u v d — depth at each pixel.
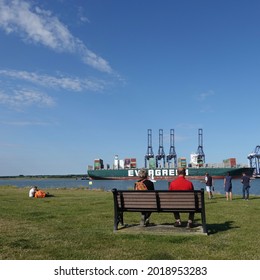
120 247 7.55
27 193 29.53
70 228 10.09
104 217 12.66
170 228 9.64
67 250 7.29
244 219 12.13
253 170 139.75
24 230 9.67
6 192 31.45
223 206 17.39
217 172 133.75
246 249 7.34
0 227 10.19
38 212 14.20
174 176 146.00
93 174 160.12
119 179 155.00
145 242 8.02
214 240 8.20
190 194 8.95
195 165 146.75
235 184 100.31
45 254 6.99
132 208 9.48
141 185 10.29
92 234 8.97
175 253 7.01
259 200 22.47
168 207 9.22
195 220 11.91
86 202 19.44
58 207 16.47
